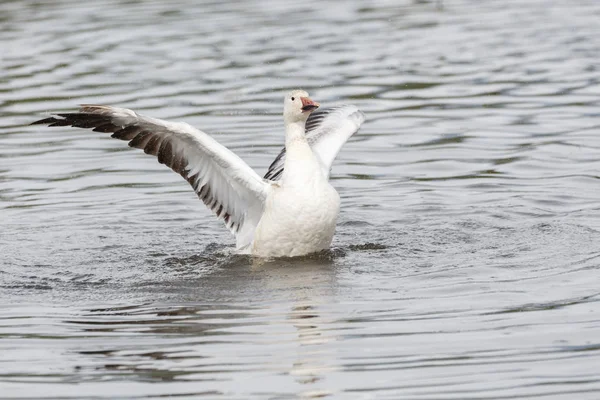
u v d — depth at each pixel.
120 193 15.45
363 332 9.66
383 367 8.84
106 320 10.25
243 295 10.94
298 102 12.16
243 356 9.17
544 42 23.61
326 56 22.66
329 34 24.72
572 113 18.56
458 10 27.55
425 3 28.53
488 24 25.73
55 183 15.88
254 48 23.36
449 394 8.30
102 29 25.23
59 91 20.19
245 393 8.42
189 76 21.19
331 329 9.77
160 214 14.52
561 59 22.08
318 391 8.41
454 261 11.98
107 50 23.27
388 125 18.31
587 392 8.27
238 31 25.02
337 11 27.36
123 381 8.72
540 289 10.76
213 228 13.97
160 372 8.88
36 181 15.98
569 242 12.56
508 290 10.77
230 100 19.58
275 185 12.31
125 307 10.66
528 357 8.95
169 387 8.56
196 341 9.56
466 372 8.70
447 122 18.36
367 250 12.62
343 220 13.99
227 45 23.64
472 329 9.64
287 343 9.43
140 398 8.38
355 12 27.27
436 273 11.49
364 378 8.63
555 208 14.20
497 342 9.30
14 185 15.78
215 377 8.73
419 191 15.20
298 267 11.95
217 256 12.59
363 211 14.37
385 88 20.36
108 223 14.10
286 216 12.09
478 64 21.92
